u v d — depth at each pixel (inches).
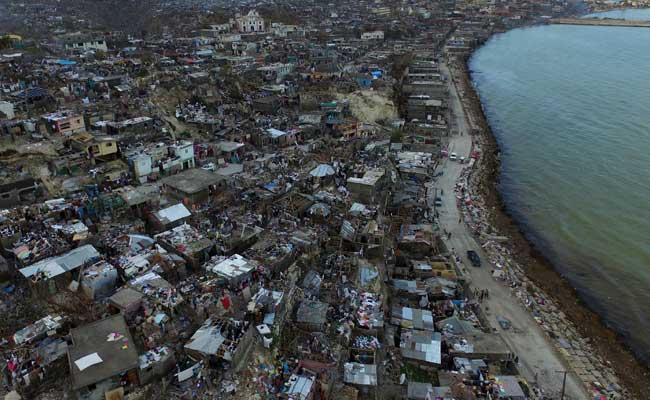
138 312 1720.0
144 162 2797.7
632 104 5910.4
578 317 2337.6
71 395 1414.9
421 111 5044.3
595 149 4571.9
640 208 3440.0
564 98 6382.9
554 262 2824.8
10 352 1528.1
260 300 1788.9
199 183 2615.7
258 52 6343.5
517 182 3887.8
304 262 2192.4
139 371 1464.1
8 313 1686.8
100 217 2333.9
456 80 7283.5
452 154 4141.2
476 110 5841.5
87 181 2632.9
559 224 3243.1
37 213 2224.4
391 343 1919.3
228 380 1518.2
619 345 2181.3
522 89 7007.9
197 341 1594.5
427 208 3137.3
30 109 3280.0
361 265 2276.1
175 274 1971.0
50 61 4591.5
